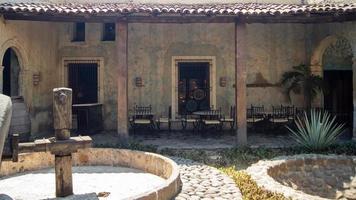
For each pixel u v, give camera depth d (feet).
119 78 34.37
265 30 45.19
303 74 42.63
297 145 33.19
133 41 45.52
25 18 34.01
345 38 37.70
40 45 40.98
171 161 24.73
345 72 45.62
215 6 39.22
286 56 45.06
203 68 45.47
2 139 15.69
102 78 45.57
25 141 35.86
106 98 45.70
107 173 26.91
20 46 36.60
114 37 46.03
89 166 29.37
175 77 45.03
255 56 45.09
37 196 21.15
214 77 44.88
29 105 38.42
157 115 45.27
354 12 32.94
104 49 45.62
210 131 42.45
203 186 21.74
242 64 34.35
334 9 32.68
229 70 44.91
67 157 20.36
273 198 18.60
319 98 43.14
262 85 44.93
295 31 45.16
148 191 18.15
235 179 23.09
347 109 45.57
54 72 44.88
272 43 45.14
